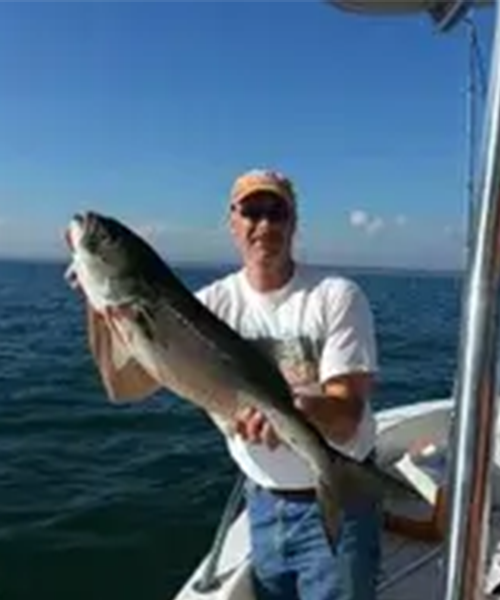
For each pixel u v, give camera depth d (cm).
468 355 73
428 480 226
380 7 116
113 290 120
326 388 147
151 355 122
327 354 147
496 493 207
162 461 507
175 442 561
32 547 359
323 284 151
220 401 128
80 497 432
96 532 378
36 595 310
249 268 154
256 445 142
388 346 1205
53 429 606
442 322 1786
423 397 744
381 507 158
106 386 136
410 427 265
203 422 621
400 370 924
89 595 312
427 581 202
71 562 341
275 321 152
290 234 152
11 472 485
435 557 211
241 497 185
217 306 156
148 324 121
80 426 615
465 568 75
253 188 150
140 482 461
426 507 226
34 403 707
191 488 446
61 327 1501
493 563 169
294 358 150
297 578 158
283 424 132
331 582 150
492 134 72
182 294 125
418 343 1259
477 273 73
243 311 154
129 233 122
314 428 134
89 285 121
